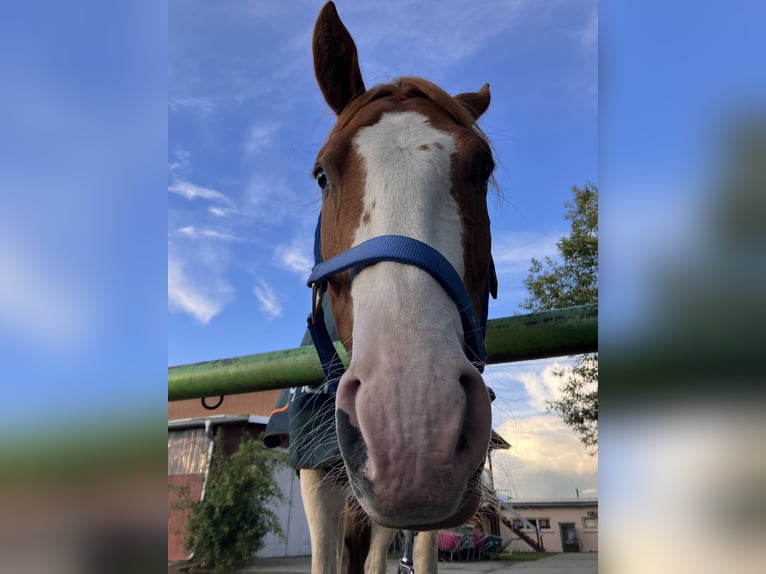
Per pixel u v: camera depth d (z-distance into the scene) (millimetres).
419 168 1279
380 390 936
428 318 1018
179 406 11844
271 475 8609
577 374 6500
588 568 7086
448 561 8258
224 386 1875
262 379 1808
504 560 8844
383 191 1242
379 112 1454
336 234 1336
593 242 7078
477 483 1041
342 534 2092
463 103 1878
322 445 1633
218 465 8672
